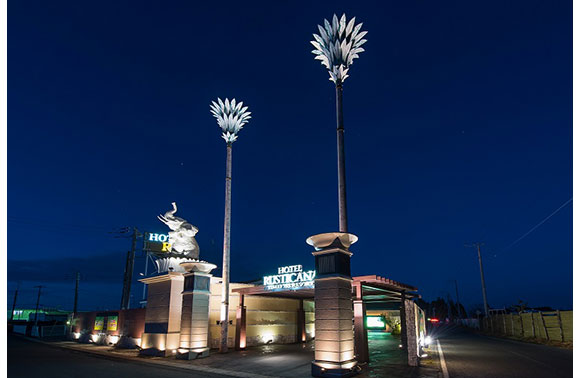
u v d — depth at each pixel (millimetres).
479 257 52906
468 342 31359
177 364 16906
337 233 13820
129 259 37688
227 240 21719
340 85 17125
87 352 23422
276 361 17312
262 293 22359
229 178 22719
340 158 16047
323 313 13570
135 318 25781
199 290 19438
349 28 17359
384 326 41375
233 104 23750
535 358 19266
